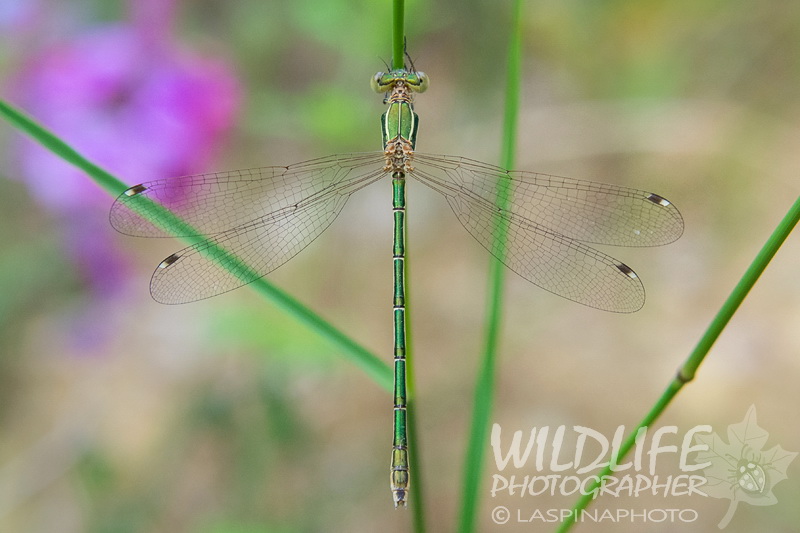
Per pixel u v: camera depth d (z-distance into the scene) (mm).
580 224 430
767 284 463
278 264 428
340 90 460
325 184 434
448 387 456
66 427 452
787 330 458
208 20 466
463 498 402
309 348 436
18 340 453
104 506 447
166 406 449
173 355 450
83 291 447
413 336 462
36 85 432
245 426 444
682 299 463
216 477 446
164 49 433
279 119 458
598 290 427
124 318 447
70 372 455
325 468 447
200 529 442
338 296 464
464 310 463
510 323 461
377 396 454
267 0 466
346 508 446
